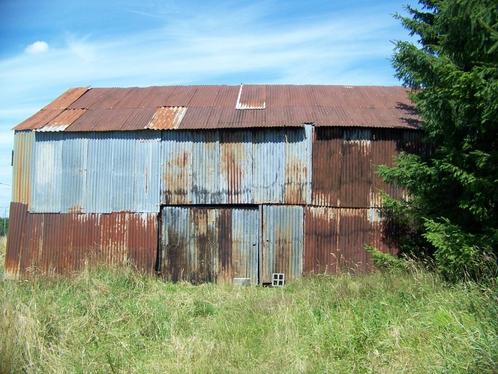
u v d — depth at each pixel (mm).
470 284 7602
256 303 9914
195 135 14859
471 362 5559
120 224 14852
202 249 14656
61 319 7816
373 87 17922
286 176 14523
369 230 14297
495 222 9195
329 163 14484
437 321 6871
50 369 6367
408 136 14523
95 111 16250
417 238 13695
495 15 8477
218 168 14734
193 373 6453
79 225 14984
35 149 15391
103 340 7543
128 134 15047
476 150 8922
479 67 8555
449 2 9172
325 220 14367
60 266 14883
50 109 16609
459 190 10344
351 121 14531
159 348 7512
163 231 14781
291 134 14602
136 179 14930
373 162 14453
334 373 6281
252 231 14555
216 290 12617
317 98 16562
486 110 8492
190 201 14719
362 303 8430
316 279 12688
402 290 8703
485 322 6277
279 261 14375
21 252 15094
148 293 11172
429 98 9906
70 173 15180
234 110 15633
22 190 15344
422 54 10812
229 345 7449
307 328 7758
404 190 14352
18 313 7180
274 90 17578
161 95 17375
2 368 6047
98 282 10828
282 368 6461
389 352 6457
